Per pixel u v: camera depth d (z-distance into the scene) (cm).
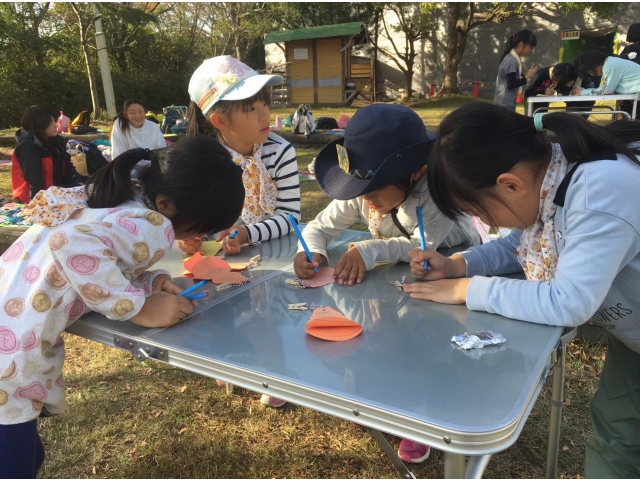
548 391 200
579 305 90
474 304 103
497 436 64
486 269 125
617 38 1473
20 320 104
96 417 200
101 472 172
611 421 129
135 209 107
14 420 107
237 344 92
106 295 98
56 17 1606
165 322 100
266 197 188
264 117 178
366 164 126
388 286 121
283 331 97
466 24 1569
